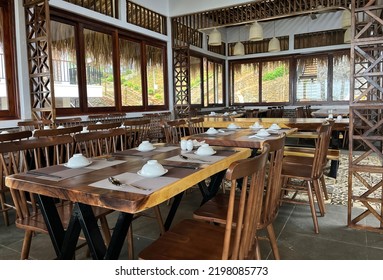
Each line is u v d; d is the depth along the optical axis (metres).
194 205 3.21
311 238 2.38
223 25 7.29
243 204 1.19
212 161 1.82
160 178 1.46
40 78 4.54
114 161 1.90
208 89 9.56
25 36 4.48
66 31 5.04
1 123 4.14
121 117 5.79
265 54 9.72
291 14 6.52
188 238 1.55
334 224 2.63
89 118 5.20
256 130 3.56
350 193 2.54
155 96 7.29
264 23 9.69
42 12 4.36
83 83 5.35
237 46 7.80
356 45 2.44
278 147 1.68
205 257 1.37
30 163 2.95
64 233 1.70
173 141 3.87
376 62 2.41
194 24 8.10
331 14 8.71
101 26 5.66
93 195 1.25
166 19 7.48
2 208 2.74
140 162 1.86
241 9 7.20
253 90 10.14
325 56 8.98
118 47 6.09
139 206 1.17
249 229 1.31
